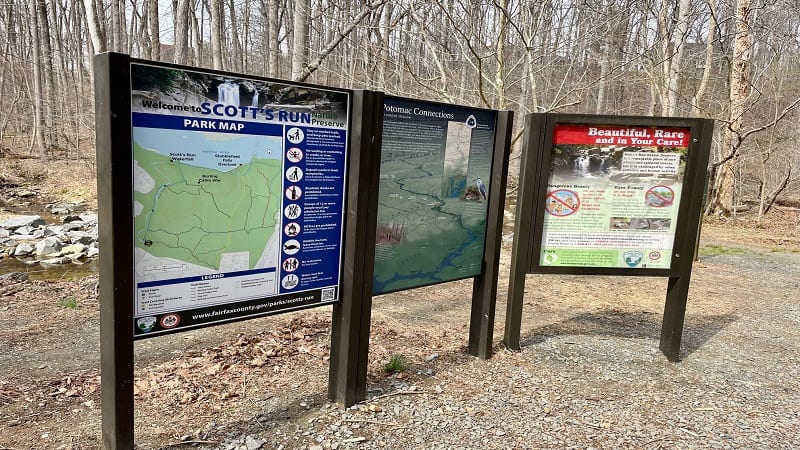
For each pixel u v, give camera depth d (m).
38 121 21.14
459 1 8.17
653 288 6.99
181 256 2.51
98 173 2.26
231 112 2.56
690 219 4.21
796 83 14.52
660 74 11.11
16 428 3.04
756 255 9.80
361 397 3.39
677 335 4.35
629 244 4.28
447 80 8.70
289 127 2.79
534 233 4.20
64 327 4.96
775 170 15.76
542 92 9.70
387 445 2.93
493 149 3.96
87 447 2.85
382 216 3.40
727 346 4.84
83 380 3.77
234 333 4.68
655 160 4.16
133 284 2.37
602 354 4.48
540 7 8.36
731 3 12.36
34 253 9.66
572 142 4.11
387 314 5.40
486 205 4.00
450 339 4.67
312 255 3.02
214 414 3.18
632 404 3.59
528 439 3.07
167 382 3.60
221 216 2.61
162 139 2.35
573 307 5.95
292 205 2.88
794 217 14.97
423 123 3.49
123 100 2.18
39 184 17.61
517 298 4.31
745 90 12.70
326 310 5.45
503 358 4.27
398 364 3.92
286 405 3.32
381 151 3.26
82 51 25.38
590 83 8.54
